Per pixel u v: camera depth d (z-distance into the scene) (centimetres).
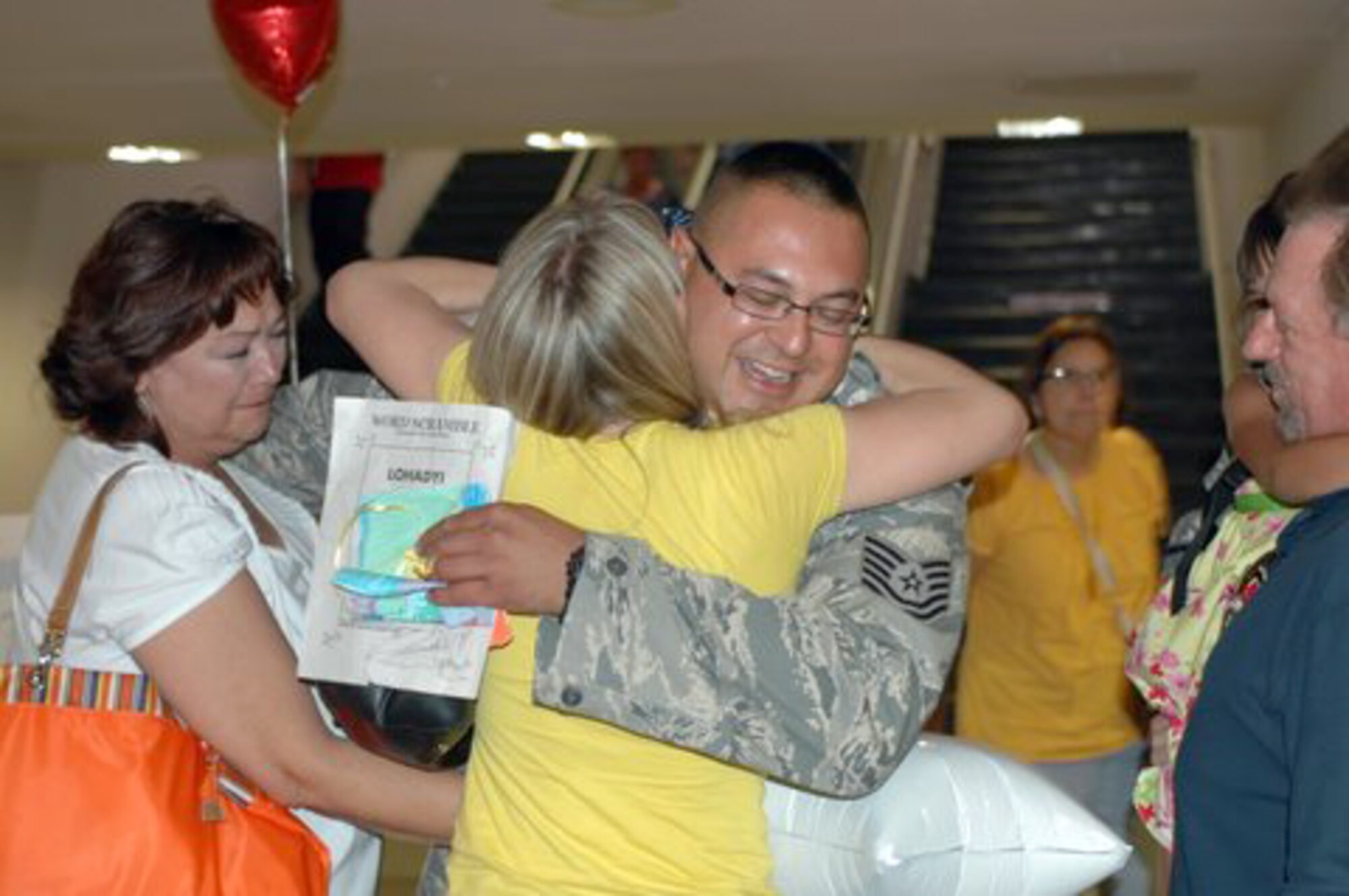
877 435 183
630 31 581
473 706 183
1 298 882
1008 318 1009
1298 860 150
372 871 224
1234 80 641
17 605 205
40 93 672
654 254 180
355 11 561
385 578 175
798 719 169
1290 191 176
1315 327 167
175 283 196
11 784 192
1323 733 151
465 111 705
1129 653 233
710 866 178
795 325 192
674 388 180
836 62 619
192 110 701
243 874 197
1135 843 430
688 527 176
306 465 231
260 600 197
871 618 180
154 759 194
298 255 991
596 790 176
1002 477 439
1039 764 434
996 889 201
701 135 761
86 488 198
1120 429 454
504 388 179
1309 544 163
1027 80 645
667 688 166
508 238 1098
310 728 194
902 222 1005
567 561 167
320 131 746
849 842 203
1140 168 1136
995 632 441
